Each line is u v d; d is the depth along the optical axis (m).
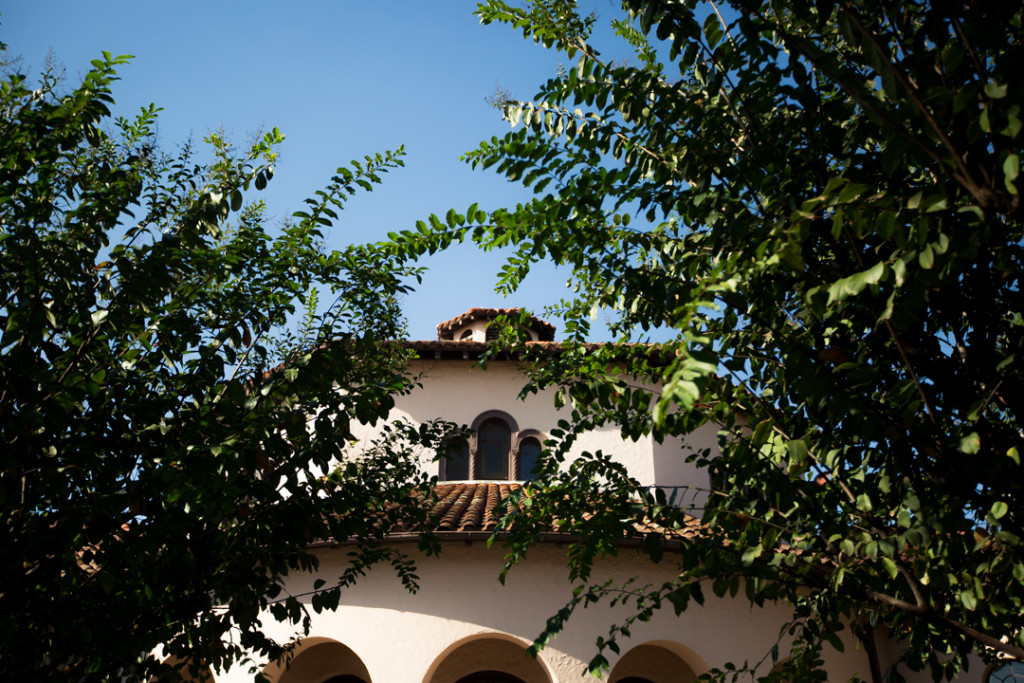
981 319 4.36
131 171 5.53
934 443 4.20
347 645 10.55
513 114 4.68
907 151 3.55
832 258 4.55
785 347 4.32
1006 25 3.52
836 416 4.16
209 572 5.36
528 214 4.79
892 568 4.18
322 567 11.01
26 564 5.05
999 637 4.92
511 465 14.89
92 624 4.80
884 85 3.40
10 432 4.56
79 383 4.54
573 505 5.35
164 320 5.01
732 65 4.06
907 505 4.08
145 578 5.04
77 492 4.86
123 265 4.90
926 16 3.59
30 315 4.60
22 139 4.90
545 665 10.29
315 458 5.48
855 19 3.43
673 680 12.59
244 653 5.88
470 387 15.43
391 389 5.72
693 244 4.82
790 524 4.53
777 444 4.78
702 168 4.28
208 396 5.18
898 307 3.72
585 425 5.39
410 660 10.33
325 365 5.36
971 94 3.20
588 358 5.38
